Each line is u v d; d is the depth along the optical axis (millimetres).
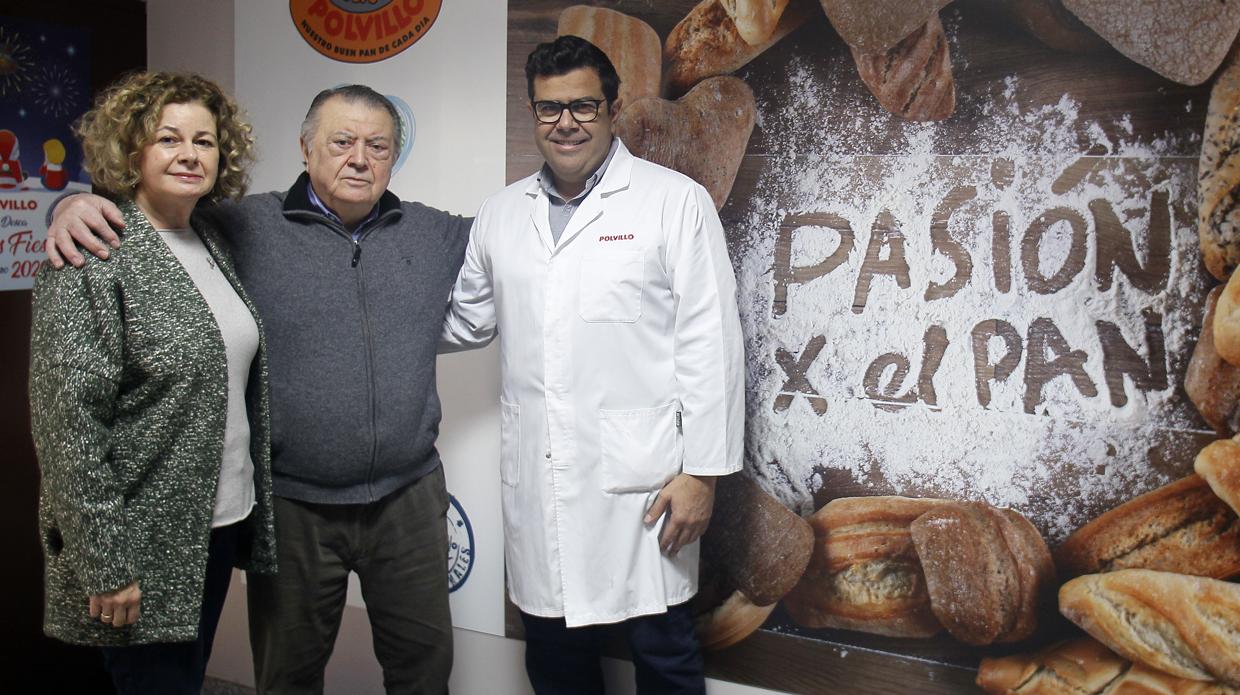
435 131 2004
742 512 1816
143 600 1375
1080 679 1598
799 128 1710
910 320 1662
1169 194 1486
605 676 1951
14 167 2100
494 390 2004
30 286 2158
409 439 1660
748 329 1782
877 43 1639
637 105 1828
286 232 1604
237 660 2338
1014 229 1582
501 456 1732
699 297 1576
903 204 1651
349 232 1653
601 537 1609
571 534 1617
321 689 1787
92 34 2234
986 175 1592
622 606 1616
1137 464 1538
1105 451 1556
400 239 1687
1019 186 1573
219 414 1418
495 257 1686
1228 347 1468
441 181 2016
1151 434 1526
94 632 1372
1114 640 1569
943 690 1695
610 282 1583
